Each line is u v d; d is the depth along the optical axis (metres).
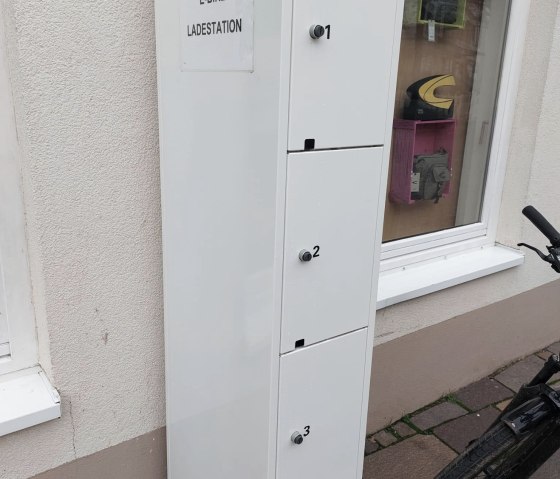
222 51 1.31
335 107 1.28
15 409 1.57
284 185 1.25
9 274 1.62
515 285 2.93
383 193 1.45
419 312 2.51
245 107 1.28
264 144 1.25
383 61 1.34
